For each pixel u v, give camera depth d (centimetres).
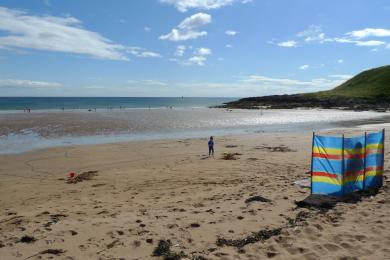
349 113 8088
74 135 3600
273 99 12369
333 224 903
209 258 708
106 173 1811
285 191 1249
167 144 2958
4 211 1137
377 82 13238
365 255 726
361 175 1253
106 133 3806
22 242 771
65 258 698
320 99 11588
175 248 755
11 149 2673
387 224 895
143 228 867
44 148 2722
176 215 979
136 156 2380
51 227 869
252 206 1046
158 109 9769
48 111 7906
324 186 1191
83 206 1160
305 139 3291
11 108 9450
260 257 720
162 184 1536
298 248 755
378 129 4316
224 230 859
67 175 1809
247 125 4997
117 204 1183
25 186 1550
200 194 1294
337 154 1186
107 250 742
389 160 1875
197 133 3941
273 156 2314
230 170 1848
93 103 14675
